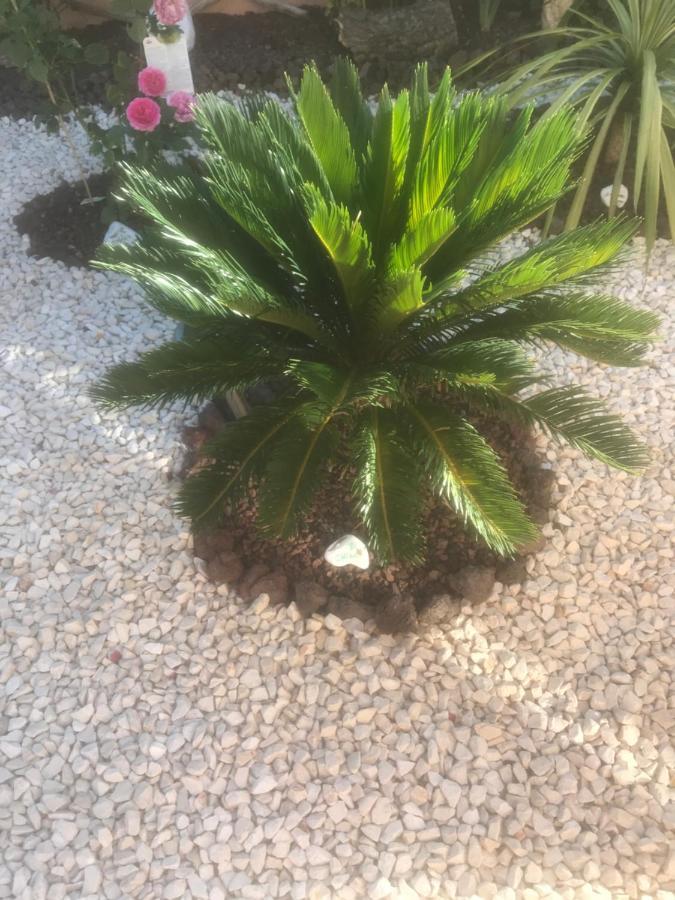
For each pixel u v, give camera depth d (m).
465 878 0.88
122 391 1.05
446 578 1.13
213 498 1.04
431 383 1.15
